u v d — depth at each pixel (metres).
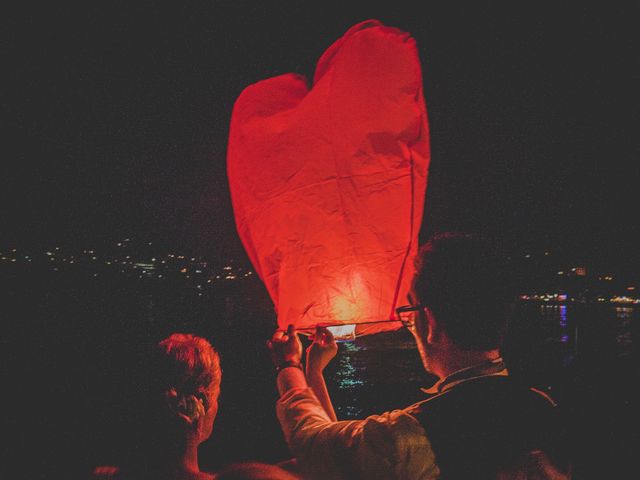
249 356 15.22
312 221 1.47
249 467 1.02
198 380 1.29
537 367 12.77
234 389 10.80
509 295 1.41
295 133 1.48
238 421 8.56
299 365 1.57
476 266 1.39
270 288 1.56
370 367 12.61
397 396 9.73
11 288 38.62
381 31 1.40
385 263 1.44
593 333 20.53
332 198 1.45
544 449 1.31
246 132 1.54
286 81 1.55
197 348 1.32
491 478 1.26
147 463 1.21
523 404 1.33
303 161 1.47
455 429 1.29
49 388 9.91
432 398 1.36
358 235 1.44
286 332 1.58
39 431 7.25
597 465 5.95
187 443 1.25
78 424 7.36
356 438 1.33
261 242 1.55
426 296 1.42
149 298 34.53
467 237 1.45
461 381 1.37
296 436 1.45
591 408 8.66
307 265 1.49
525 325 21.56
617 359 13.85
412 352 15.18
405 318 1.47
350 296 1.46
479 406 1.31
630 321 25.31
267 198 1.52
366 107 1.41
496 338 1.40
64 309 28.34
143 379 1.26
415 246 1.44
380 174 1.42
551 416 1.34
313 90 1.46
